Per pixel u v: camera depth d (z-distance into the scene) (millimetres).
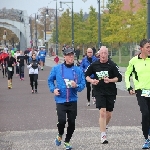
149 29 23578
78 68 10062
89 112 15883
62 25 83938
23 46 125250
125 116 14734
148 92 10148
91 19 70812
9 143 10727
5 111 16281
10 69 26312
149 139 10422
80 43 78312
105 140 10547
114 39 51406
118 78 10812
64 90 9906
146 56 10242
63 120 9914
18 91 24531
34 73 23406
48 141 10898
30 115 15203
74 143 10633
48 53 102188
